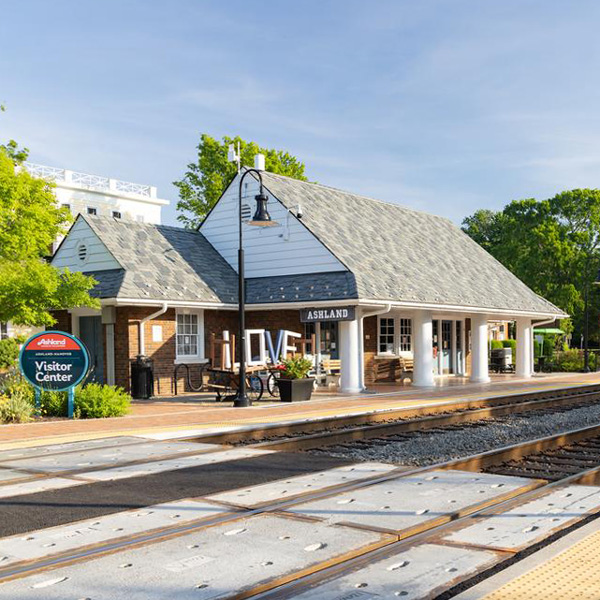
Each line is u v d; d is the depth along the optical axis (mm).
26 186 18266
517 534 6020
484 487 7922
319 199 27750
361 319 22938
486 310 27281
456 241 34406
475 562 5273
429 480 8344
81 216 23375
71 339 15305
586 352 37906
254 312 25516
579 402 21078
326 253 23438
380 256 25688
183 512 6801
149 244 24391
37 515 6742
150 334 22109
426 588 4738
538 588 4652
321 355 25344
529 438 13734
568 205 64188
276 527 6211
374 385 26047
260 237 25359
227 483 8266
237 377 19688
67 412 15461
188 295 22500
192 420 14844
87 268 23109
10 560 5355
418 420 15094
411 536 6062
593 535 5824
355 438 13422
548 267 59406
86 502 7273
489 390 23688
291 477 8641
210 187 41375
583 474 8727
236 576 4957
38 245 19188
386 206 32500
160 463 9641
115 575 5000
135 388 20766
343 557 5395
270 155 42750
